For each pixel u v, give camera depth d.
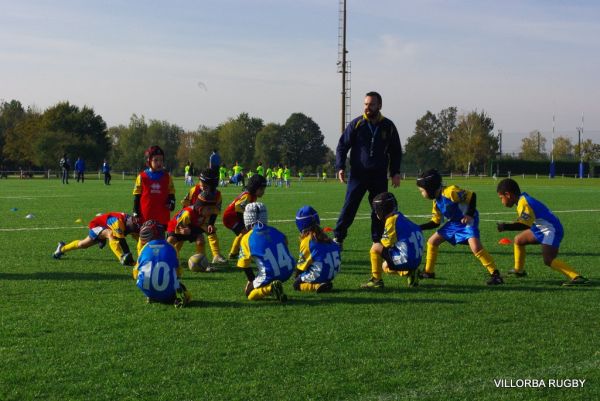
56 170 76.88
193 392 3.97
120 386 4.07
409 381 4.17
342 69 55.06
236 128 104.50
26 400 3.84
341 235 10.24
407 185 44.62
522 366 4.48
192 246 11.02
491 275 7.50
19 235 12.26
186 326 5.50
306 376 4.26
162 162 8.95
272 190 35.94
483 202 23.38
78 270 8.38
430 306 6.31
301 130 117.44
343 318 5.80
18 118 106.12
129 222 8.76
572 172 75.75
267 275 6.48
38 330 5.35
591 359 4.64
